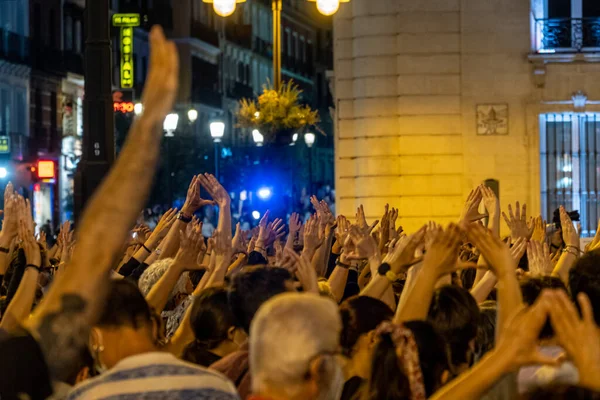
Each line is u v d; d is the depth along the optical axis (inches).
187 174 2375.7
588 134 1112.8
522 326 164.7
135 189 151.9
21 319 260.7
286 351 172.7
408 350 191.2
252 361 177.3
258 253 422.9
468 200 381.4
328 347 174.9
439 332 213.2
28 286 267.4
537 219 455.8
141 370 193.5
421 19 1087.0
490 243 214.2
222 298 263.1
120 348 200.7
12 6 2359.7
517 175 1086.4
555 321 159.5
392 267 266.4
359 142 1104.2
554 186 1115.3
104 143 714.8
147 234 532.1
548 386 151.9
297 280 266.2
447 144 1086.4
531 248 319.0
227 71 3390.7
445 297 248.4
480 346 278.4
